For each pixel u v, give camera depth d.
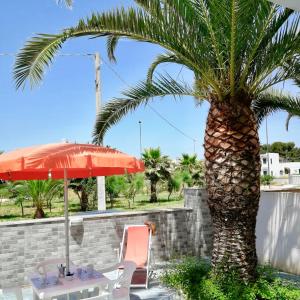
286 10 5.48
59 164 4.60
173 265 7.13
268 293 5.30
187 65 5.89
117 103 7.06
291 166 65.62
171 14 5.15
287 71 5.85
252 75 5.65
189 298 5.72
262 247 8.14
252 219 5.64
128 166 5.30
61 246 7.57
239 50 5.31
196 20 5.36
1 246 7.02
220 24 5.14
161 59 6.92
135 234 7.59
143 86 6.44
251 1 4.62
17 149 5.54
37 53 5.25
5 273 7.02
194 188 9.02
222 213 5.62
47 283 4.85
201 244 8.77
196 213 8.86
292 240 7.43
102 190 12.23
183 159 28.00
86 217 7.88
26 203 22.61
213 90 5.73
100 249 7.99
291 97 8.09
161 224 8.66
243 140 5.48
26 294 6.56
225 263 5.64
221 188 5.53
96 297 4.91
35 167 4.51
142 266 7.04
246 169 5.48
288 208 7.57
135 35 5.20
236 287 5.29
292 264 7.41
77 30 5.11
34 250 7.31
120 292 5.05
